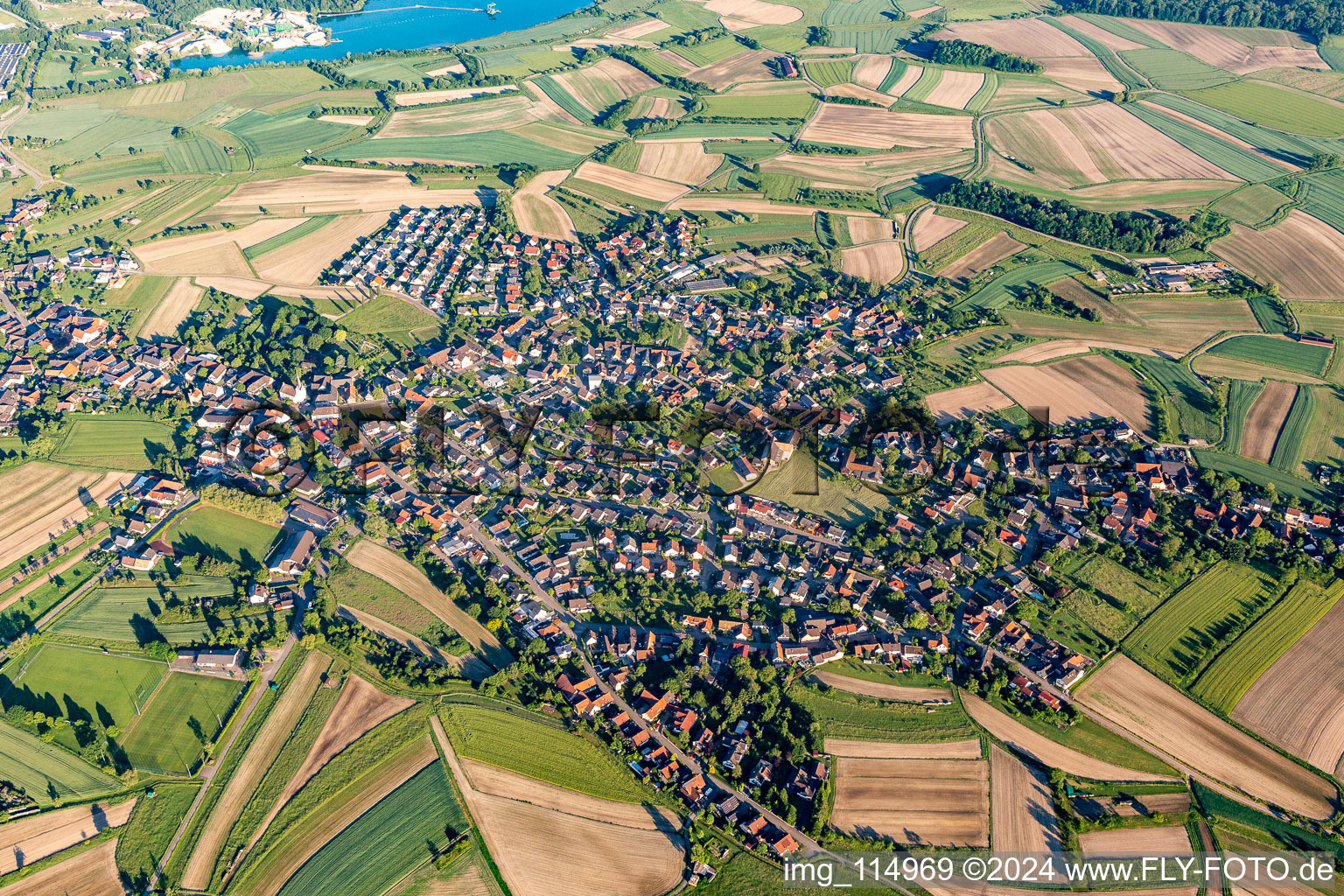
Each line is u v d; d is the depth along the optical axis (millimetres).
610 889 165125
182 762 185250
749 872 168625
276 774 183375
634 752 189125
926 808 179000
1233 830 174250
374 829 174000
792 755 186625
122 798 178875
